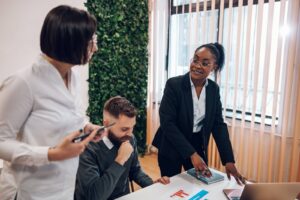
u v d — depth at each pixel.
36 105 0.94
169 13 3.78
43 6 3.02
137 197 1.40
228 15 3.13
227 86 3.22
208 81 1.91
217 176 1.67
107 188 1.30
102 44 3.59
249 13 2.95
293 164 2.87
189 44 3.55
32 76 0.92
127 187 1.60
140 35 3.93
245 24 3.04
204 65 1.77
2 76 2.84
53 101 0.97
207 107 1.86
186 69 3.64
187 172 1.74
